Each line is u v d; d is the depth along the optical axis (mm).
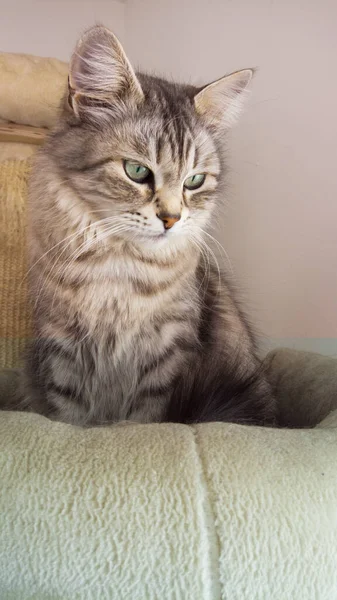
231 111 385
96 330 349
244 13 496
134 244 333
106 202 317
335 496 215
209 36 527
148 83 353
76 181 324
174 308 357
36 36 594
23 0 583
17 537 202
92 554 198
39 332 370
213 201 369
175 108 336
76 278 342
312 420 379
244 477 214
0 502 208
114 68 314
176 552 197
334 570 201
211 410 321
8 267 505
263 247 517
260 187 511
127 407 375
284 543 200
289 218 493
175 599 194
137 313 347
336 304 468
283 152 487
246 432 243
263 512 205
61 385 368
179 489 208
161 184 317
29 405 403
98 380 368
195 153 339
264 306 522
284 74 475
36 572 199
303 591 198
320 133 456
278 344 516
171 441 230
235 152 522
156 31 584
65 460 220
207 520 202
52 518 203
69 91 323
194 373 351
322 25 440
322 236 469
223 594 196
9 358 507
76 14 602
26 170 503
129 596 195
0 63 495
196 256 368
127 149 312
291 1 460
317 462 226
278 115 486
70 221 337
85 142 322
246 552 198
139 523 201
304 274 490
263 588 197
